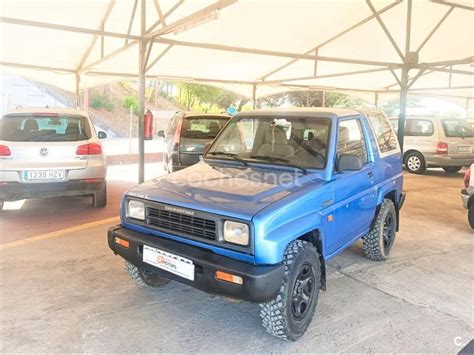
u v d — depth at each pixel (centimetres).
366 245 449
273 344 281
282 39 960
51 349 265
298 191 292
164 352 267
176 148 735
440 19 907
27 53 959
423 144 1126
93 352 264
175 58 1045
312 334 296
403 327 309
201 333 293
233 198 278
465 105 1864
